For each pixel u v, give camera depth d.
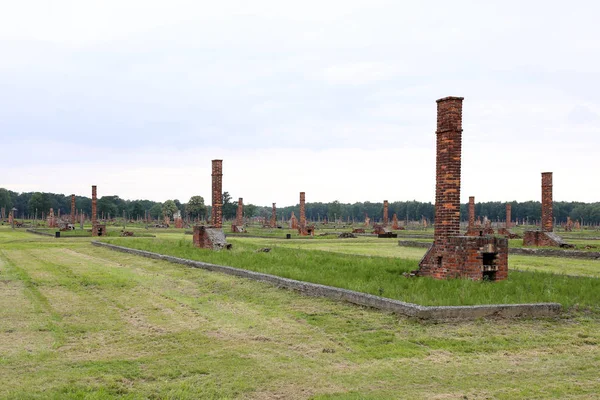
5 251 27.03
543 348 8.10
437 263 14.09
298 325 9.61
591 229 87.75
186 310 11.27
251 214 119.94
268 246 26.86
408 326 9.21
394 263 17.30
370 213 167.00
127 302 12.30
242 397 6.23
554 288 12.08
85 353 8.14
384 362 7.46
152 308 11.55
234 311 11.01
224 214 118.25
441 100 14.31
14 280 15.97
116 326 9.89
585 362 7.48
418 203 145.88
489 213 137.50
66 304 12.11
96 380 6.86
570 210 140.38
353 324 9.48
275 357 7.76
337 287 12.05
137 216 119.62
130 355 8.00
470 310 9.68
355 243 35.78
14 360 7.77
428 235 46.34
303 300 11.66
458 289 11.57
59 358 7.86
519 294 11.20
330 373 7.04
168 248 25.02
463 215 141.38
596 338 8.62
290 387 6.54
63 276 16.73
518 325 9.32
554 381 6.73
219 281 14.73
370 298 10.69
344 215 163.75
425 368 7.21
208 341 8.72
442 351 7.93
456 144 14.08
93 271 18.05
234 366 7.37
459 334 8.73
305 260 18.31
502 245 13.39
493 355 7.76
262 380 6.79
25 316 10.83
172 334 9.21
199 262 18.20
